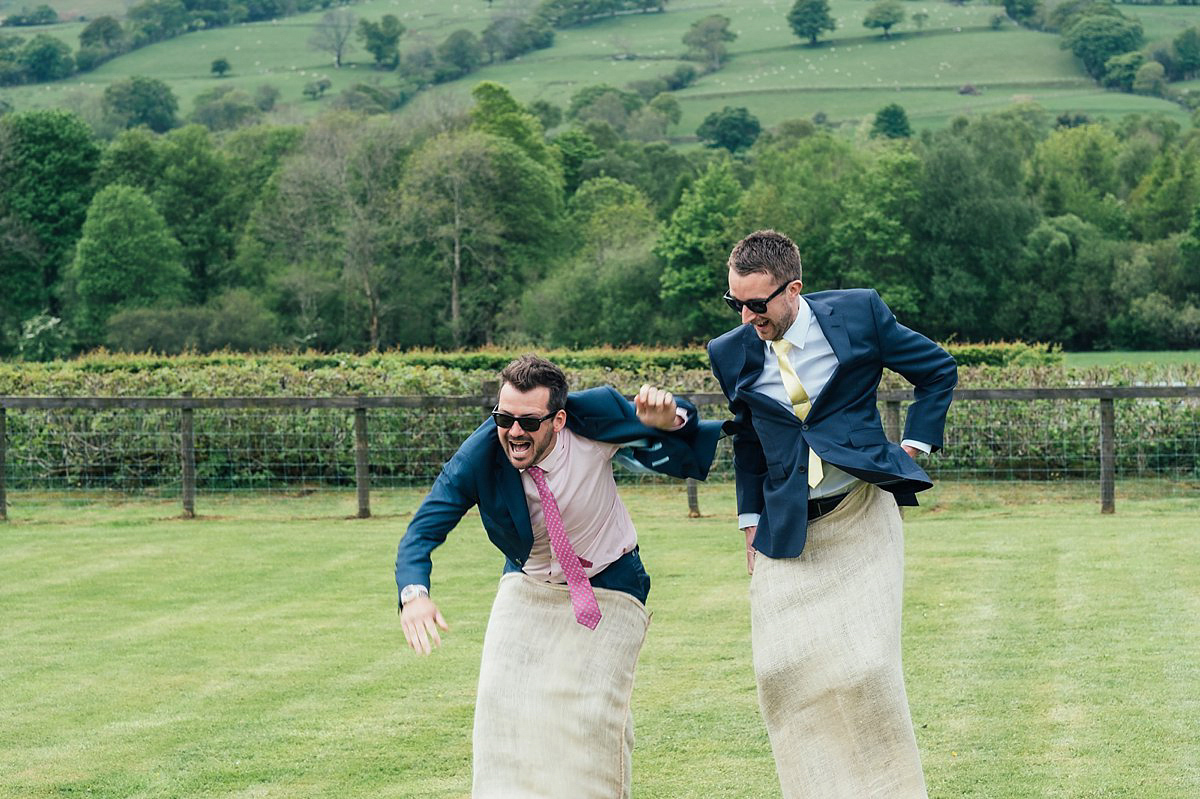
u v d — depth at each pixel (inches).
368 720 241.8
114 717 246.1
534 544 165.8
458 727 236.5
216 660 288.7
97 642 307.6
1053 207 3036.4
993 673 257.9
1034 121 4707.2
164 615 337.7
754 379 171.2
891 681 161.6
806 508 166.4
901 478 164.4
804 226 2637.8
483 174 2559.1
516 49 7431.1
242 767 216.2
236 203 2881.4
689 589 352.8
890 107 4928.6
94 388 632.4
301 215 2578.7
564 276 2504.9
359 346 2519.7
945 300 2620.6
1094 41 6186.0
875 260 2667.3
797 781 164.4
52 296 2714.1
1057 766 204.5
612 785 161.5
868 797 159.9
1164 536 409.7
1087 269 2659.9
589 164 3427.7
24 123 2743.6
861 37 7194.9
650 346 2439.7
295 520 508.7
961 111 5738.2
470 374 627.2
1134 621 296.2
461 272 2610.7
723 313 2448.3
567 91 6510.8
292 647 300.0
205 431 605.6
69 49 6919.3
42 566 413.4
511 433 156.9
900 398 482.9
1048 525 444.8
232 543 453.4
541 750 158.7
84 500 580.1
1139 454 577.3
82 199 2765.7
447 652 292.4
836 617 164.2
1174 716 227.0
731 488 578.2
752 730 229.6
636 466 170.7
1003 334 2655.0
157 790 205.9
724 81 6697.8
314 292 2474.2
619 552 167.8
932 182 2647.6
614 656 164.6
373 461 607.5
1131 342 2620.6
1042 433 577.9
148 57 7258.9
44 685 269.6
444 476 165.0
